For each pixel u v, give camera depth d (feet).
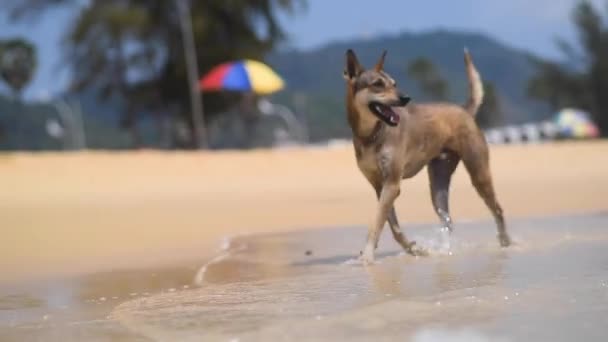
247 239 37.58
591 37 308.60
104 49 186.91
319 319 16.26
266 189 69.77
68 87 192.54
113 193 67.87
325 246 34.04
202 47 193.06
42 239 38.70
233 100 200.13
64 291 24.84
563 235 32.86
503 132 228.63
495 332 14.39
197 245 35.68
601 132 308.60
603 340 13.60
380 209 29.22
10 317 20.57
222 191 68.74
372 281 22.17
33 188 71.15
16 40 226.58
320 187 69.92
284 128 374.84
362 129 29.91
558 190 57.26
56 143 442.50
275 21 199.52
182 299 20.97
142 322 17.98
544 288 18.44
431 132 31.78
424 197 56.13
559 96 322.55
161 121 205.67
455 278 21.67
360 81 29.63
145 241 37.40
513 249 29.17
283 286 22.27
